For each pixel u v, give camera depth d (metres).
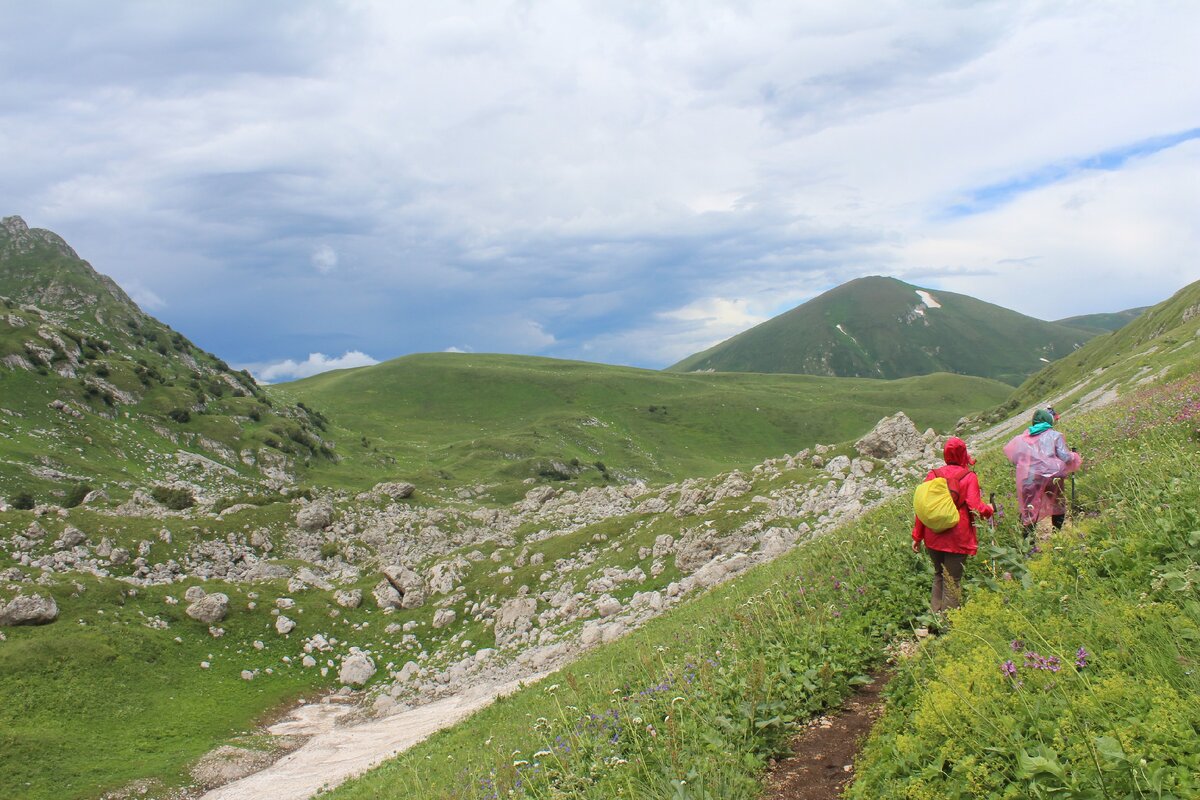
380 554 81.81
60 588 52.44
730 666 11.34
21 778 35.41
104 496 90.44
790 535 44.66
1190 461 10.87
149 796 35.84
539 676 38.75
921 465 47.03
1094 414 26.48
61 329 148.25
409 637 58.09
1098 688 5.88
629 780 7.98
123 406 137.25
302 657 55.81
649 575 52.53
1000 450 22.52
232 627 56.75
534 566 61.03
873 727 7.96
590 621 47.19
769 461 67.19
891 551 14.08
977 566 11.09
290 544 78.75
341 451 172.75
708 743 8.87
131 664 48.16
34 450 107.56
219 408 158.00
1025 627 7.51
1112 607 7.27
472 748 24.45
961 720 6.46
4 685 42.16
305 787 32.81
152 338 185.75
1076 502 12.50
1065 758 5.29
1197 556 7.52
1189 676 5.55
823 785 7.57
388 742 37.97
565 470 180.12
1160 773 4.64
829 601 13.20
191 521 75.56
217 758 39.69
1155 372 73.56
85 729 41.09
